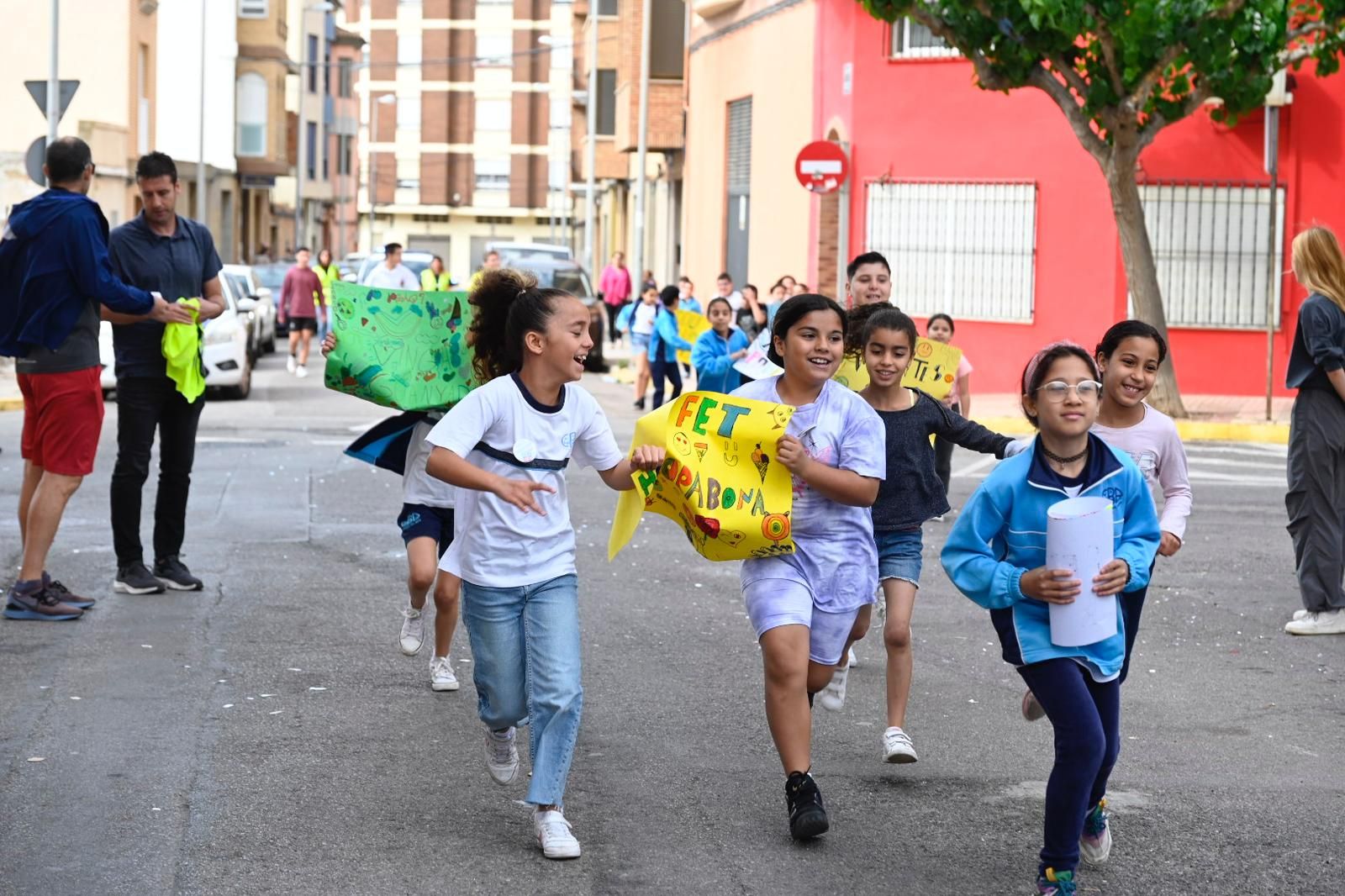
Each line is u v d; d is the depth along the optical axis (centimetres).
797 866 613
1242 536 1440
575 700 626
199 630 993
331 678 887
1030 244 2731
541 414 636
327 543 1310
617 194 6894
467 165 11256
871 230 2892
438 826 652
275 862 607
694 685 891
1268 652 1007
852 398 666
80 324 1012
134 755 737
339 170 9781
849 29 2922
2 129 5016
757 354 739
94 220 1004
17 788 686
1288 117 2600
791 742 645
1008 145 2742
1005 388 2769
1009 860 624
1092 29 2117
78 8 5009
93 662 905
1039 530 587
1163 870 616
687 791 704
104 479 1627
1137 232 2261
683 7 4400
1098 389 582
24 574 1017
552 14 11131
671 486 645
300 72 7731
